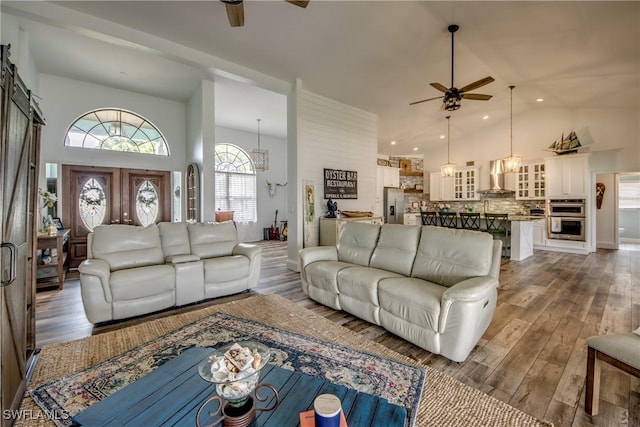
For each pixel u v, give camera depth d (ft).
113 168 19.07
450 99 13.09
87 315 9.22
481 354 7.77
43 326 9.41
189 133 20.61
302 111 17.56
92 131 18.33
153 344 8.12
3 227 4.89
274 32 11.87
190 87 18.56
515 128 26.18
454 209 31.17
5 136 4.82
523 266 17.94
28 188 6.72
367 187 21.81
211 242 13.76
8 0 9.15
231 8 8.23
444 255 9.55
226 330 8.99
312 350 7.81
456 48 13.65
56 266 13.26
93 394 6.03
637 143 20.81
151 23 11.02
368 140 21.83
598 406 5.70
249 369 3.91
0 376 4.70
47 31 12.25
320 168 18.67
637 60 14.26
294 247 17.19
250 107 22.22
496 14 11.10
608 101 20.47
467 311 7.08
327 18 11.14
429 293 7.96
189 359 5.60
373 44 13.09
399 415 3.97
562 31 12.10
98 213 18.63
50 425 5.24
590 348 5.62
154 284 10.33
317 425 3.35
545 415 5.55
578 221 22.71
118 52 14.05
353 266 11.10
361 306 9.73
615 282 14.40
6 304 5.13
